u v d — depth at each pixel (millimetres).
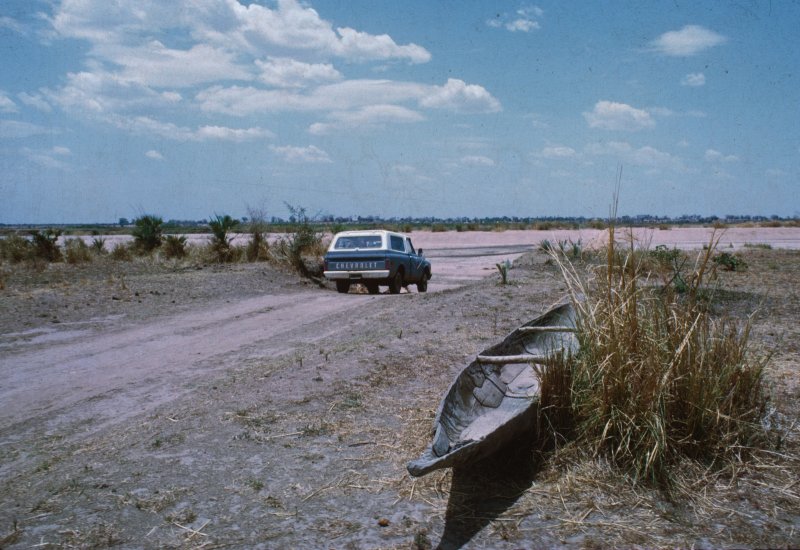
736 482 4496
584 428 4895
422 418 5969
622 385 4828
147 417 6270
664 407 4773
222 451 5289
